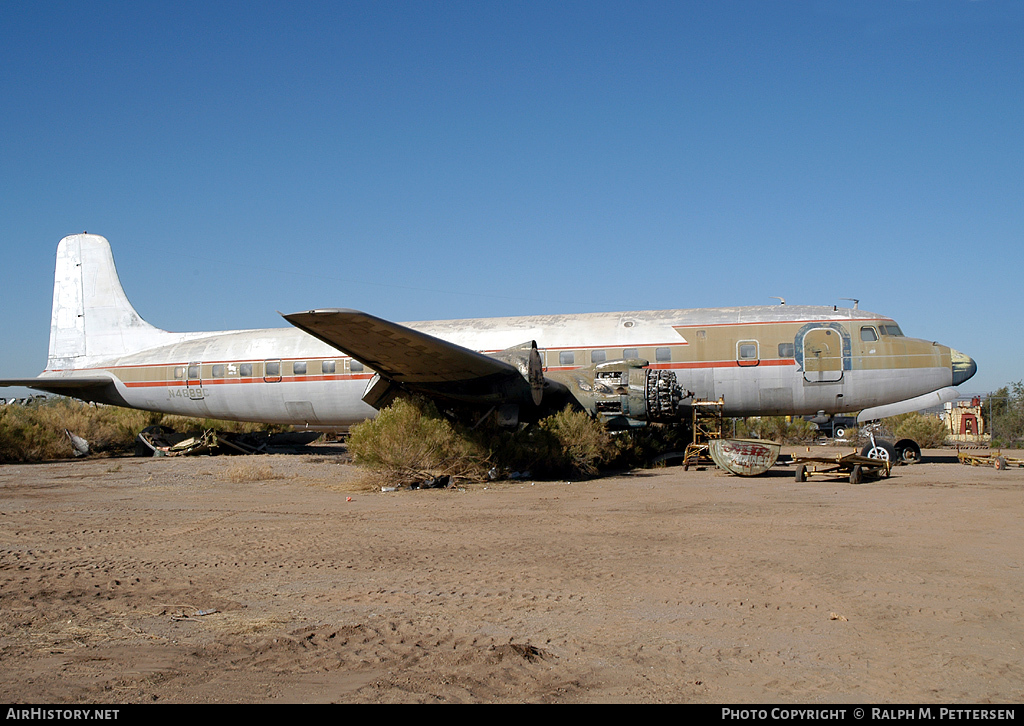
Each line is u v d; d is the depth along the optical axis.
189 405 24.34
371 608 6.07
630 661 4.87
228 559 7.95
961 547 8.32
